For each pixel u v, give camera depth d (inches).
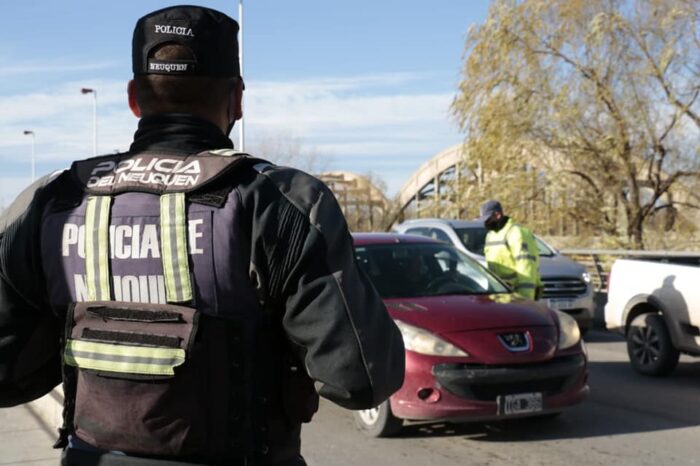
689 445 243.3
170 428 65.3
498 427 264.2
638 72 856.9
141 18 74.9
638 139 874.8
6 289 72.0
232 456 66.3
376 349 67.2
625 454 234.1
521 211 936.9
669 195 896.3
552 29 893.8
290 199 68.4
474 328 241.6
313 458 231.5
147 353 65.7
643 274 362.9
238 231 67.2
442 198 1039.6
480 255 509.0
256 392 67.3
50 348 75.1
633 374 363.3
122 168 72.1
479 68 936.3
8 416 252.8
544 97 906.1
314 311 66.1
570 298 471.8
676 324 343.9
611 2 866.1
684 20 831.1
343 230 69.7
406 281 281.7
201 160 70.6
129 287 67.8
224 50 74.8
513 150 936.3
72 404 69.6
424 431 259.3
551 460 228.5
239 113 79.2
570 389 247.3
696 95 843.4
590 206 916.6
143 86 74.1
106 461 67.1
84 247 69.4
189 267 66.6
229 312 66.9
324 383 66.1
